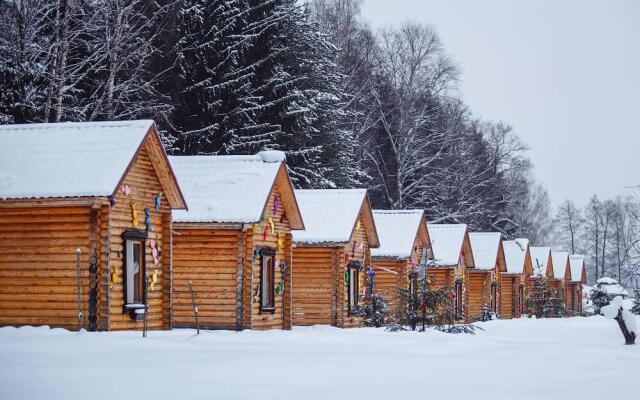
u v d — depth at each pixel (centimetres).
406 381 1404
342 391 1262
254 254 2827
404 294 3119
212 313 2792
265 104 4488
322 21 6744
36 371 1381
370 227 3762
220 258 2800
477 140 7844
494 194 8031
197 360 1612
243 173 2897
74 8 3497
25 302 2250
